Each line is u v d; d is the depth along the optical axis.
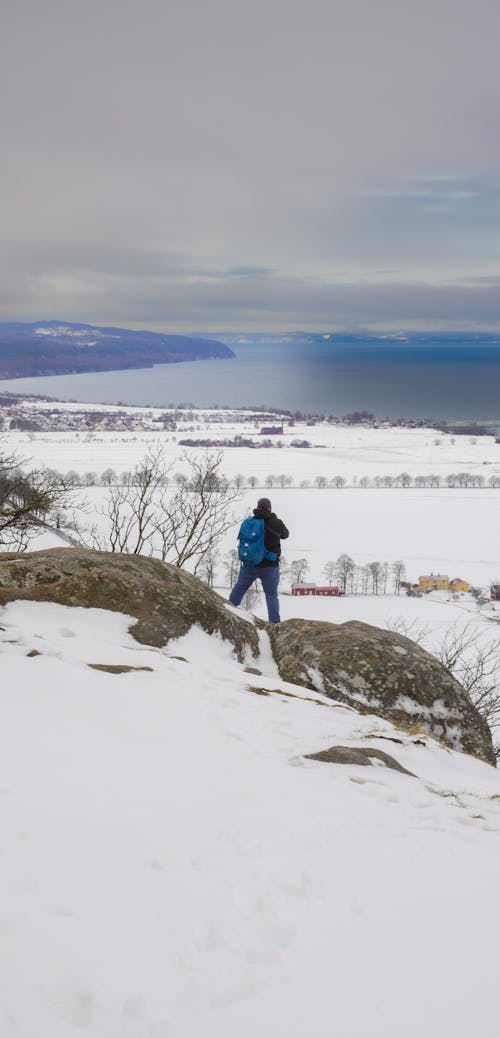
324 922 2.98
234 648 9.61
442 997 2.46
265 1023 2.23
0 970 2.25
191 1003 2.29
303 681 9.16
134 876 3.12
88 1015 2.14
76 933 2.56
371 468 189.25
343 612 56.88
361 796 5.16
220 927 2.79
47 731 5.23
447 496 150.12
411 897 3.34
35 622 8.45
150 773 4.81
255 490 154.62
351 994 2.44
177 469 81.88
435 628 50.03
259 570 12.41
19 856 3.09
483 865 3.94
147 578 9.68
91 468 141.38
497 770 7.33
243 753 5.68
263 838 3.90
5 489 14.45
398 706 8.88
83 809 3.87
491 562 94.75
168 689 6.99
